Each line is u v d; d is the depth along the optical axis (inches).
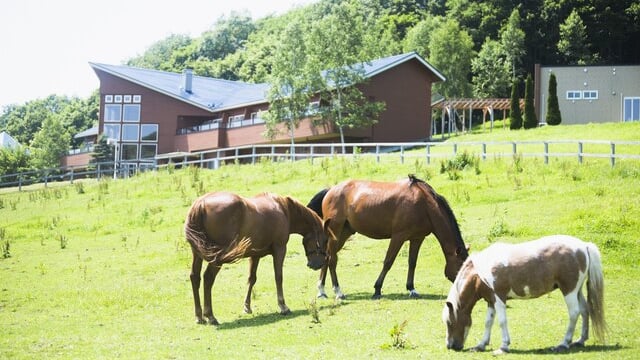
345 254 710.5
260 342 387.5
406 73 1991.9
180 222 970.7
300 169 1235.2
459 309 350.6
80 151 2605.8
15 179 2696.9
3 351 380.5
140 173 1539.1
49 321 475.8
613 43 3619.6
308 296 543.2
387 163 1182.3
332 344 375.9
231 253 423.8
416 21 4220.0
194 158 2341.3
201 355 360.5
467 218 790.5
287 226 488.1
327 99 1878.7
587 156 1087.0
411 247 523.8
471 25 3986.2
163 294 569.3
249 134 2124.8
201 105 2313.0
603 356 317.4
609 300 463.5
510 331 387.2
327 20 1841.8
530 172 987.3
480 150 1488.7
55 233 979.3
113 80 2421.3
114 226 987.9
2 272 714.8
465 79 3186.5
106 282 641.0
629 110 2100.1
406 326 413.4
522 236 695.1
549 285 335.9
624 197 794.2
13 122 5108.3
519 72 3494.1
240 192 1111.6
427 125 2034.9
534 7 3801.7
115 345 392.2
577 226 695.7
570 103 2159.2
